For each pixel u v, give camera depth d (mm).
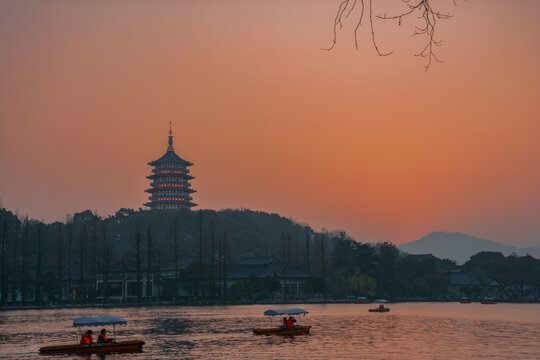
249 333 79938
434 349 66938
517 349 67625
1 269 146875
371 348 67188
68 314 112000
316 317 110938
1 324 91000
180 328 86125
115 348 62562
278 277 175375
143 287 160250
